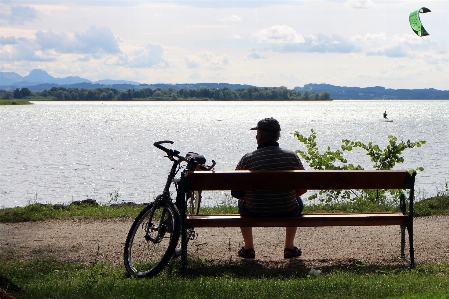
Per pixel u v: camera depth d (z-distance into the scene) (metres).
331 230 10.36
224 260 7.93
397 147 14.55
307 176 7.13
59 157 44.72
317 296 5.76
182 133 79.06
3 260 8.36
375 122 114.62
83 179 31.19
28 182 29.84
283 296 5.78
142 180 30.72
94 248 8.99
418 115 165.62
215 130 87.12
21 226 11.16
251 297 5.74
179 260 7.82
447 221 11.16
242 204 7.60
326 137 67.88
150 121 123.00
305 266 7.57
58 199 24.28
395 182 7.29
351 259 7.96
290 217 7.18
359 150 46.38
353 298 5.68
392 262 7.81
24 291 6.11
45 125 102.06
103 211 12.64
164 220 7.28
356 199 14.06
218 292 5.92
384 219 7.34
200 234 9.97
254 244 9.14
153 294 5.85
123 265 7.82
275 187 7.13
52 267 7.79
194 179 7.06
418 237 9.59
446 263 7.64
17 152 49.25
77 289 6.20
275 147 7.52
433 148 49.19
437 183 26.12
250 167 7.47
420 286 6.12
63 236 10.05
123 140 64.94
